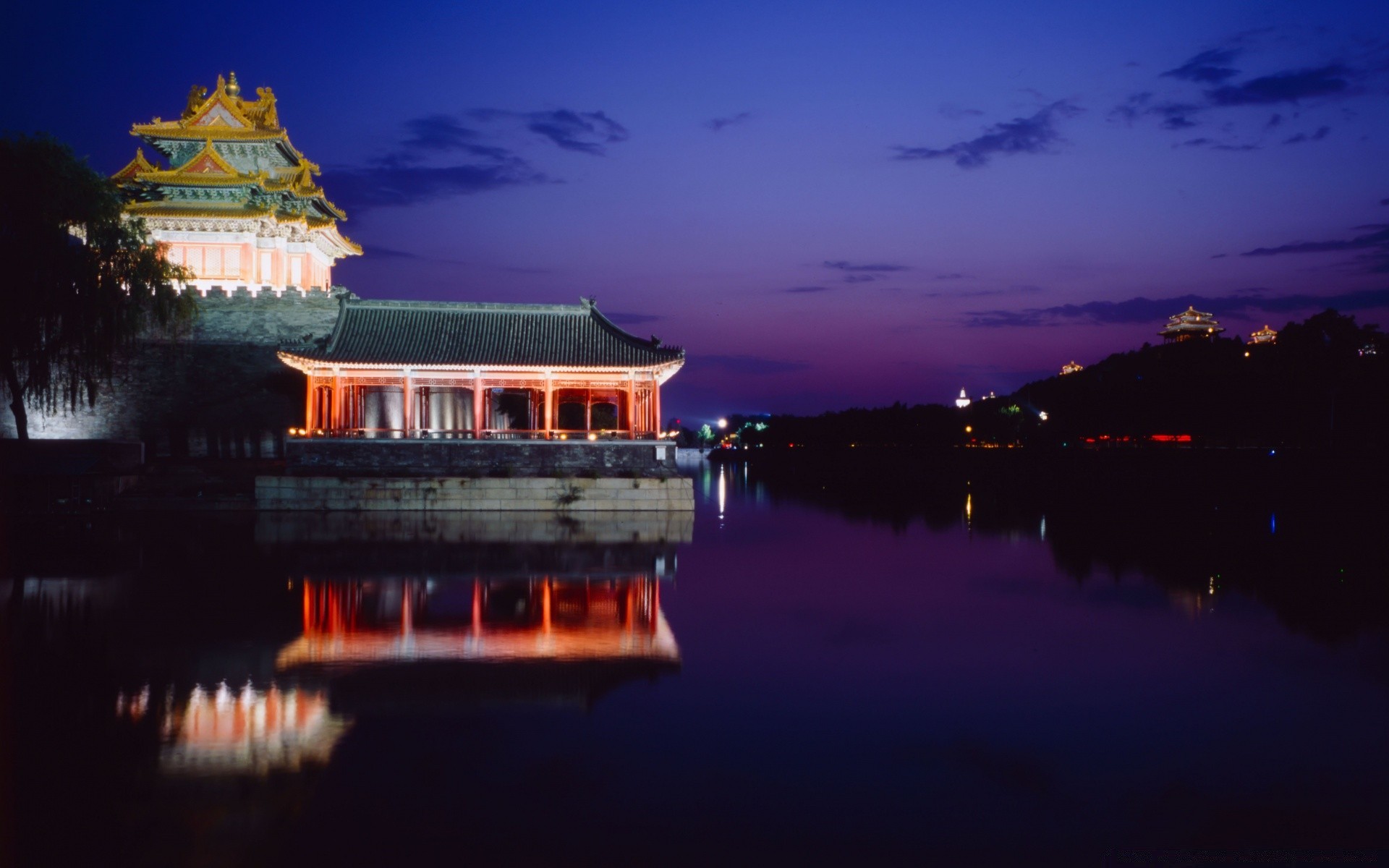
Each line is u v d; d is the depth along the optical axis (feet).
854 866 41.06
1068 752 54.75
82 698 62.49
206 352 212.23
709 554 135.64
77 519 156.46
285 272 234.17
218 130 234.79
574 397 217.56
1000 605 98.94
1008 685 68.18
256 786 48.62
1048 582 113.60
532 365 183.01
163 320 183.21
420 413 207.00
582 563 123.13
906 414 486.79
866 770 51.55
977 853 42.47
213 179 220.23
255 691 64.59
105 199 172.65
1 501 125.08
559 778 50.11
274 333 214.90
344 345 184.24
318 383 185.57
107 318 169.48
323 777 49.85
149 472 193.57
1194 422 277.23
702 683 68.08
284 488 173.78
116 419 207.00
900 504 241.35
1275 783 50.60
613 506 183.01
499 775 50.37
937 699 64.59
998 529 176.14
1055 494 275.80
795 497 272.31
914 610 95.40
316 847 42.06
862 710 61.98
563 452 186.09
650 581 111.24
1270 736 57.77
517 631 83.56
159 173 217.77
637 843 42.86
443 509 177.78
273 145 240.94
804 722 59.62
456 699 63.52
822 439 541.34
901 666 73.10
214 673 68.69
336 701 62.64
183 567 112.37
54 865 40.09
